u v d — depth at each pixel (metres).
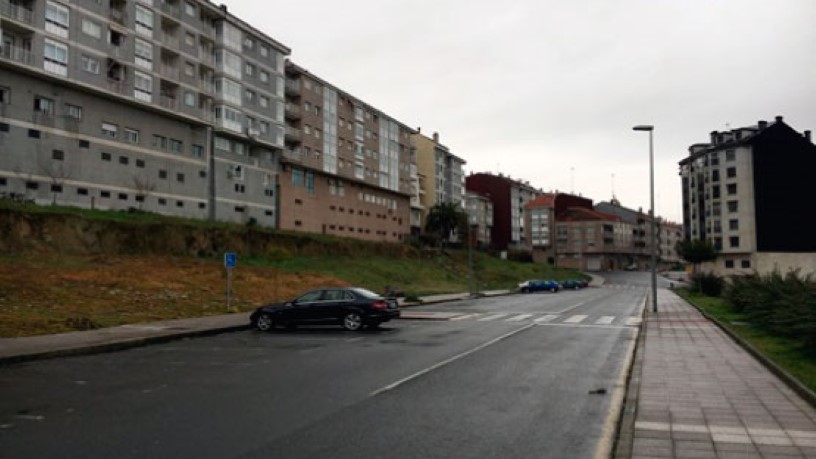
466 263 83.44
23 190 38.97
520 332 19.97
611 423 7.62
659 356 13.45
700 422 7.32
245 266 42.75
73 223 36.88
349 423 7.59
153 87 48.12
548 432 7.18
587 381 10.70
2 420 7.80
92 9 42.91
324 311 20.59
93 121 43.91
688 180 95.81
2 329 17.14
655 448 6.21
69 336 16.72
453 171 110.50
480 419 7.82
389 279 55.59
